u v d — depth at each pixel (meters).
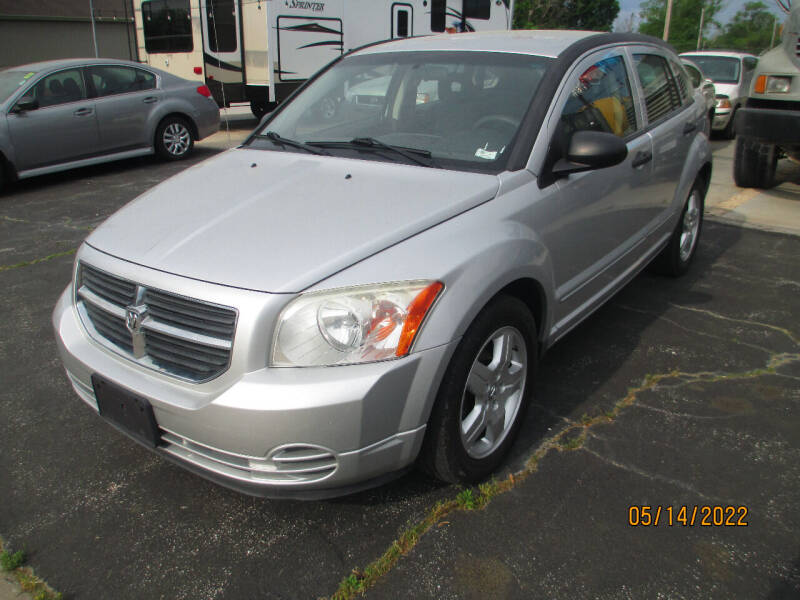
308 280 2.08
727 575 2.16
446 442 2.32
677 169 4.25
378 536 2.34
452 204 2.46
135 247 2.43
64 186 8.14
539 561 2.22
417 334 2.11
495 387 2.56
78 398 3.29
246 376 2.04
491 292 2.31
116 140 8.80
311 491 2.16
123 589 2.13
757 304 4.39
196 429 2.10
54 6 25.23
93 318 2.53
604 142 2.69
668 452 2.80
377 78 3.39
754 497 2.53
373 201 2.51
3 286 4.79
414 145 2.96
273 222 2.42
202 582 2.16
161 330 2.20
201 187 2.90
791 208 6.77
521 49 3.21
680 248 4.71
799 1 6.09
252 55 11.48
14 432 3.00
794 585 2.13
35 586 2.14
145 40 12.79
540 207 2.72
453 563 2.21
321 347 2.04
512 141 2.79
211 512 2.48
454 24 13.85
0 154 7.66
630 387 3.33
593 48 3.35
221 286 2.11
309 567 2.21
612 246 3.49
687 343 3.82
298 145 3.24
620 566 2.20
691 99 4.70
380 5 12.48
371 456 2.13
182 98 9.52
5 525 2.42
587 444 2.86
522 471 2.68
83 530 2.39
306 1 11.38
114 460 2.80
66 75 8.32
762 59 6.52
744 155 7.22
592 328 4.02
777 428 2.98
